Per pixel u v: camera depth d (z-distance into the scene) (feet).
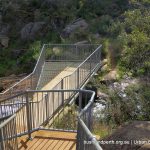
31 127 28.27
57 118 35.35
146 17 46.75
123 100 43.27
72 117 35.91
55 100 38.11
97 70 60.90
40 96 41.19
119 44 73.82
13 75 81.15
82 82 50.80
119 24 58.49
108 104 44.01
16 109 34.86
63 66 61.00
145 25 46.68
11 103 36.91
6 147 21.29
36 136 27.99
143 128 23.97
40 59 56.80
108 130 36.17
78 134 20.13
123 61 48.37
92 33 88.12
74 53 66.80
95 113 43.42
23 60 87.56
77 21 95.35
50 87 49.11
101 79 62.54
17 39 98.89
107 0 103.04
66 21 97.96
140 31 46.96
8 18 105.60
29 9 106.63
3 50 95.71
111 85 56.65
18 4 108.58
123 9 96.99
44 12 102.94
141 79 46.88
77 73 48.08
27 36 97.25
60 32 94.43
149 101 41.86
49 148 26.04
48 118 33.04
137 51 45.09
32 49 89.30
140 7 53.47
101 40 80.18
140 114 41.63
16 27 102.94
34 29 97.60
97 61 59.00
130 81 51.65
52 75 56.65
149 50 45.06
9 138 21.94
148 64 43.75
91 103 23.07
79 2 104.42
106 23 91.50
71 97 43.16
